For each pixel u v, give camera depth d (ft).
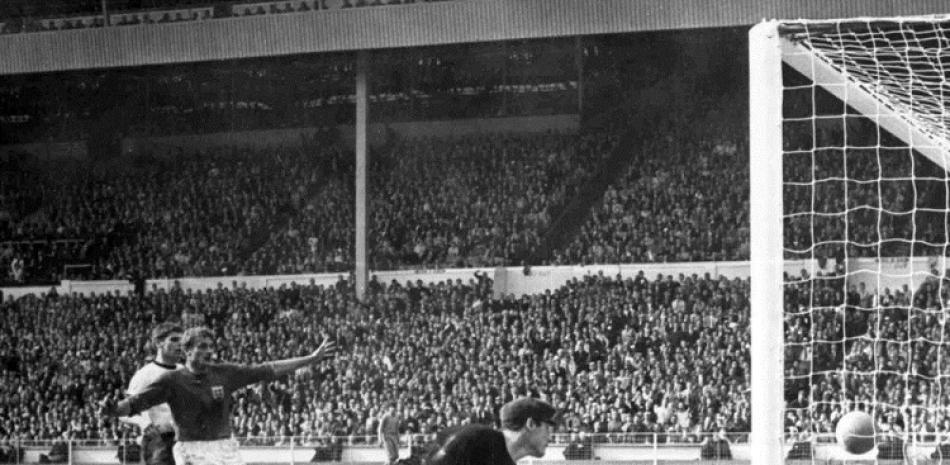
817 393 94.38
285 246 141.49
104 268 141.28
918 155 129.90
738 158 139.85
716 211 131.85
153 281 140.05
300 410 111.96
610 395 104.88
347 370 116.78
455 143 151.53
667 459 94.12
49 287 141.59
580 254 130.21
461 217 140.46
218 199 150.10
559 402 103.96
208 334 27.99
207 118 158.61
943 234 120.78
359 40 129.70
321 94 157.28
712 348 109.19
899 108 40.09
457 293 127.54
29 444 109.50
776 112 28.43
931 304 109.60
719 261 126.41
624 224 132.87
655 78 152.46
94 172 156.76
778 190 28.02
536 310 121.08
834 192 128.98
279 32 130.62
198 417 27.76
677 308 116.57
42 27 137.59
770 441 27.07
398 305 127.44
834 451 79.56
